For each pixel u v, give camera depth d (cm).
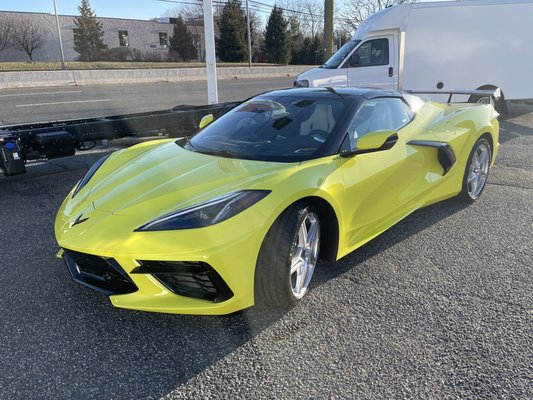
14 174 489
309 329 258
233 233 232
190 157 318
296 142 317
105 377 222
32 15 4238
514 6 933
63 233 262
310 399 207
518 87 968
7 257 355
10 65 2622
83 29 4447
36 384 217
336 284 307
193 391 213
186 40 5012
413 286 304
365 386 214
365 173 314
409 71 953
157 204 254
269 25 5500
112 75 2200
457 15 930
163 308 237
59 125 549
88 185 318
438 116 435
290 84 2292
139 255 228
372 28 952
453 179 429
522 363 228
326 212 291
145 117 625
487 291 298
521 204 467
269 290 256
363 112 346
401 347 241
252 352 240
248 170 280
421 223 417
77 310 280
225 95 1683
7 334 256
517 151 712
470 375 220
